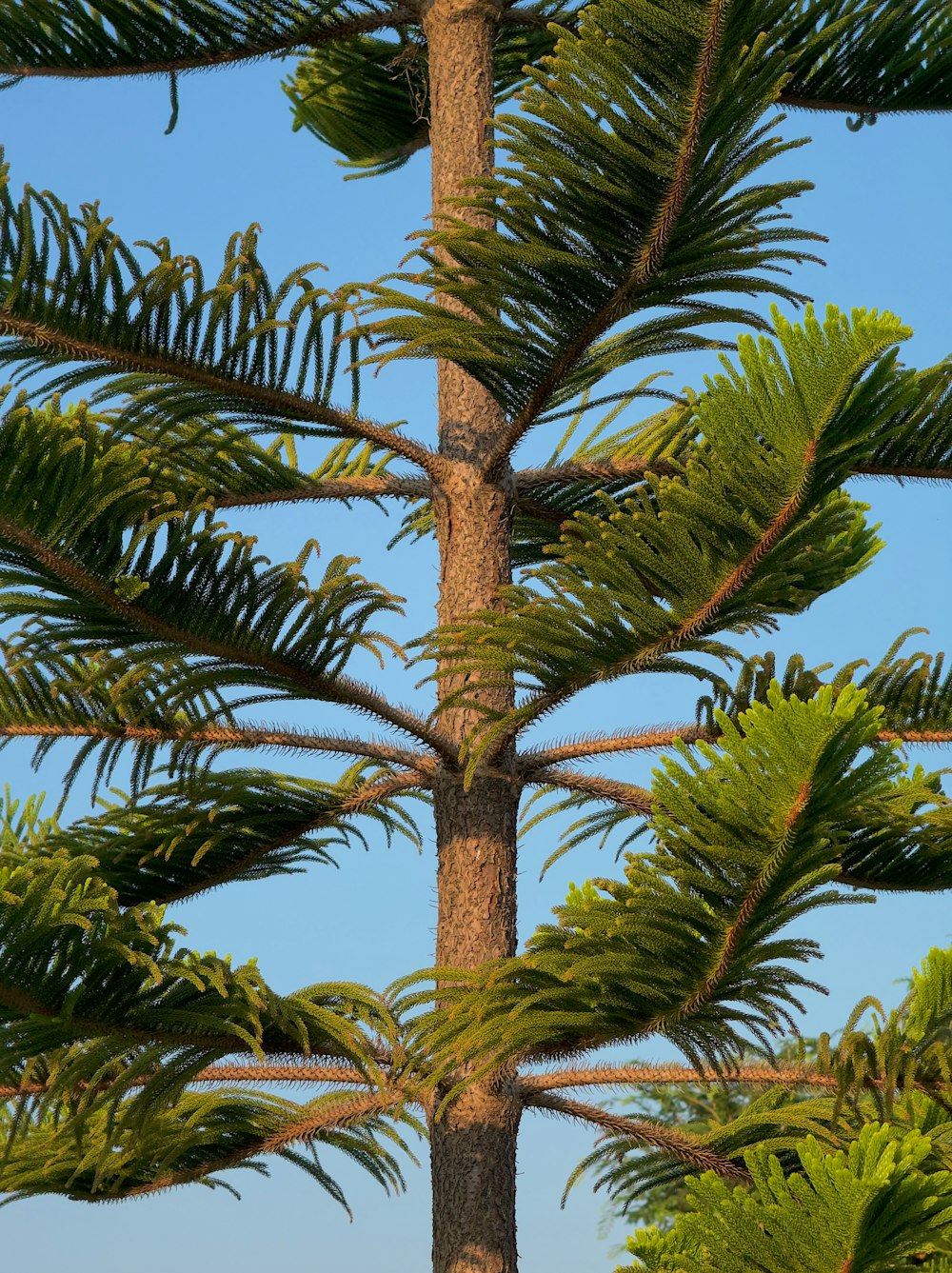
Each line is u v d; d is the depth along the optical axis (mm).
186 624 2883
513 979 2443
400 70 4348
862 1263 2059
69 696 3291
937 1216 2021
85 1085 3316
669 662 2850
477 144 3480
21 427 2586
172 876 3404
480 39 3600
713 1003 2377
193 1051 2893
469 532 3283
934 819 2953
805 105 3789
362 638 2887
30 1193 3506
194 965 2713
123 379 3166
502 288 2736
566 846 3555
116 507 2723
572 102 2529
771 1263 2098
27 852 3326
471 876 3113
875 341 2215
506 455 3215
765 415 2377
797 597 3143
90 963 2609
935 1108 2705
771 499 2469
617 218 2654
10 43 3768
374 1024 2861
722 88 2484
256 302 2930
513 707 3188
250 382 3072
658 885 2240
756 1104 3295
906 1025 2695
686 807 2184
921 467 3361
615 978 2307
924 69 3660
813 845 2166
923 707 3352
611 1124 3035
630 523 2553
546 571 2584
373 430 3258
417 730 3076
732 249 2754
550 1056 2582
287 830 3338
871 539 3559
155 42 3758
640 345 3082
